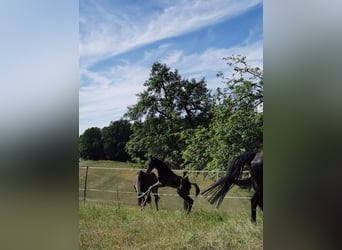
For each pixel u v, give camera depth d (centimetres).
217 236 312
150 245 334
